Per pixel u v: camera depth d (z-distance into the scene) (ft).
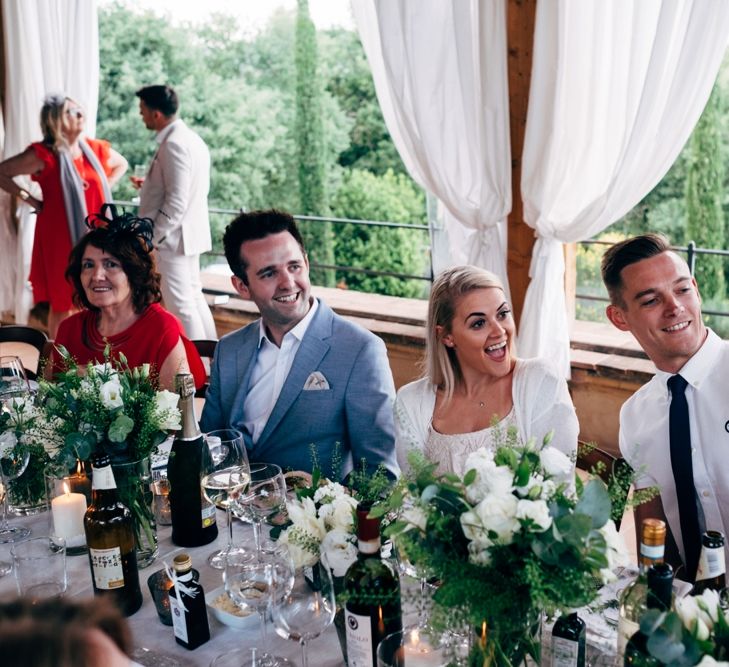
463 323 7.06
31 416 6.91
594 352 13.71
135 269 9.64
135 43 34.86
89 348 9.82
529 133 12.19
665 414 7.06
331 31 34.55
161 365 9.55
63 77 19.33
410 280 34.17
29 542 5.51
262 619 4.91
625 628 4.25
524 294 13.23
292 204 36.06
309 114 33.06
